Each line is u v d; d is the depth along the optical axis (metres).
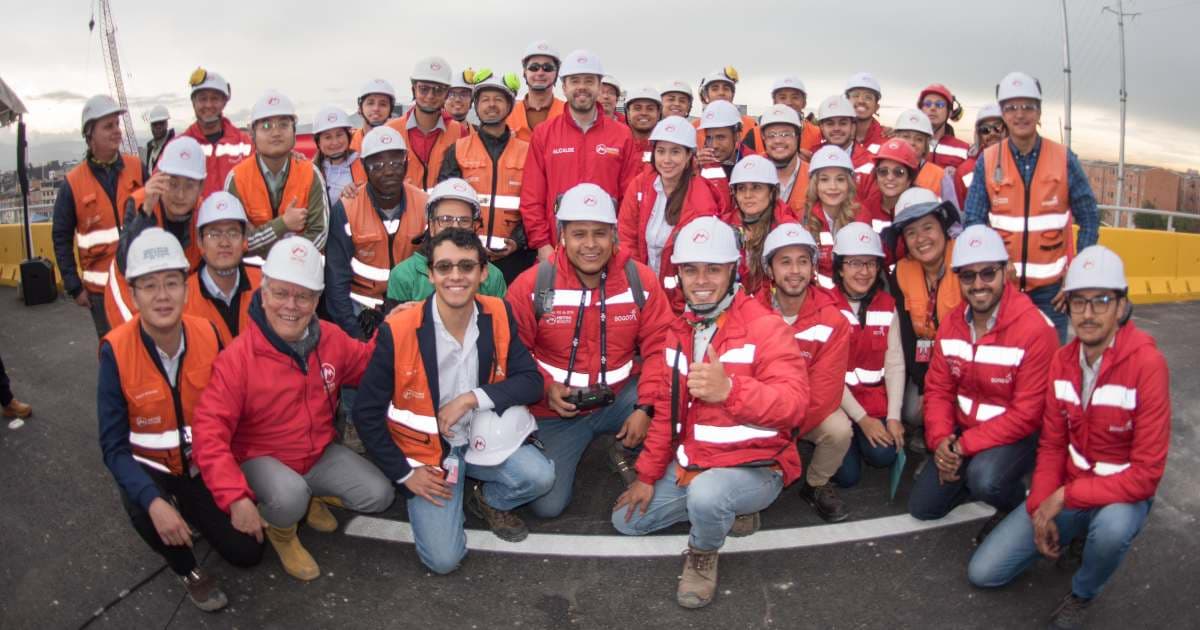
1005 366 4.13
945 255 4.70
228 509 3.57
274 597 3.82
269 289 3.69
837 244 4.72
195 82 6.48
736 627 3.61
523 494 4.14
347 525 4.45
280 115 5.07
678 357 3.94
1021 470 4.15
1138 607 3.71
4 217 11.38
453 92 7.07
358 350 4.16
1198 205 32.03
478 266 3.79
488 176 6.02
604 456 5.31
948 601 3.78
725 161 5.91
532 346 4.60
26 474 5.01
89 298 5.82
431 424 3.96
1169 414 3.43
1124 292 3.49
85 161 5.65
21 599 3.80
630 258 4.57
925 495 4.41
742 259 5.13
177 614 3.70
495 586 3.90
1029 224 5.44
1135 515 3.45
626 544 4.25
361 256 5.20
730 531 4.32
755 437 3.81
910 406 5.04
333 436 4.14
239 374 3.73
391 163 5.04
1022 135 5.35
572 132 5.94
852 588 3.88
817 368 4.36
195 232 4.79
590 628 3.60
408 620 3.65
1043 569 4.02
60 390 6.48
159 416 3.71
